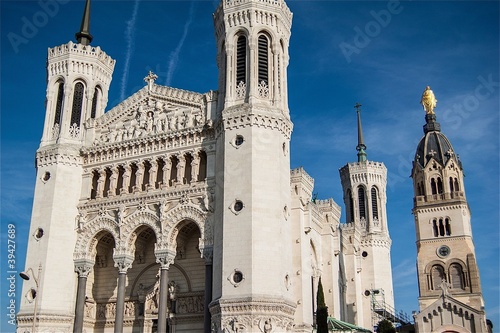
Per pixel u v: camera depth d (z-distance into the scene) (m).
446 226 99.62
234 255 50.94
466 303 92.75
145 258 64.44
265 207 52.41
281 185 54.53
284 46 60.91
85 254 61.22
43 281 59.38
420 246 99.81
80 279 60.59
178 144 60.66
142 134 63.22
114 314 63.38
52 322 58.53
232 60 58.84
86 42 73.06
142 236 63.31
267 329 48.34
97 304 64.38
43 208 62.66
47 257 60.28
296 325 61.44
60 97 68.75
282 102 58.12
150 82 65.69
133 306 62.75
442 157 104.50
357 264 93.69
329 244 78.31
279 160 54.94
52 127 67.38
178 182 59.12
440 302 84.88
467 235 97.88
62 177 63.75
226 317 49.16
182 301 60.50
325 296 76.19
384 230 104.31
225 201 53.41
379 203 106.56
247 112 55.12
